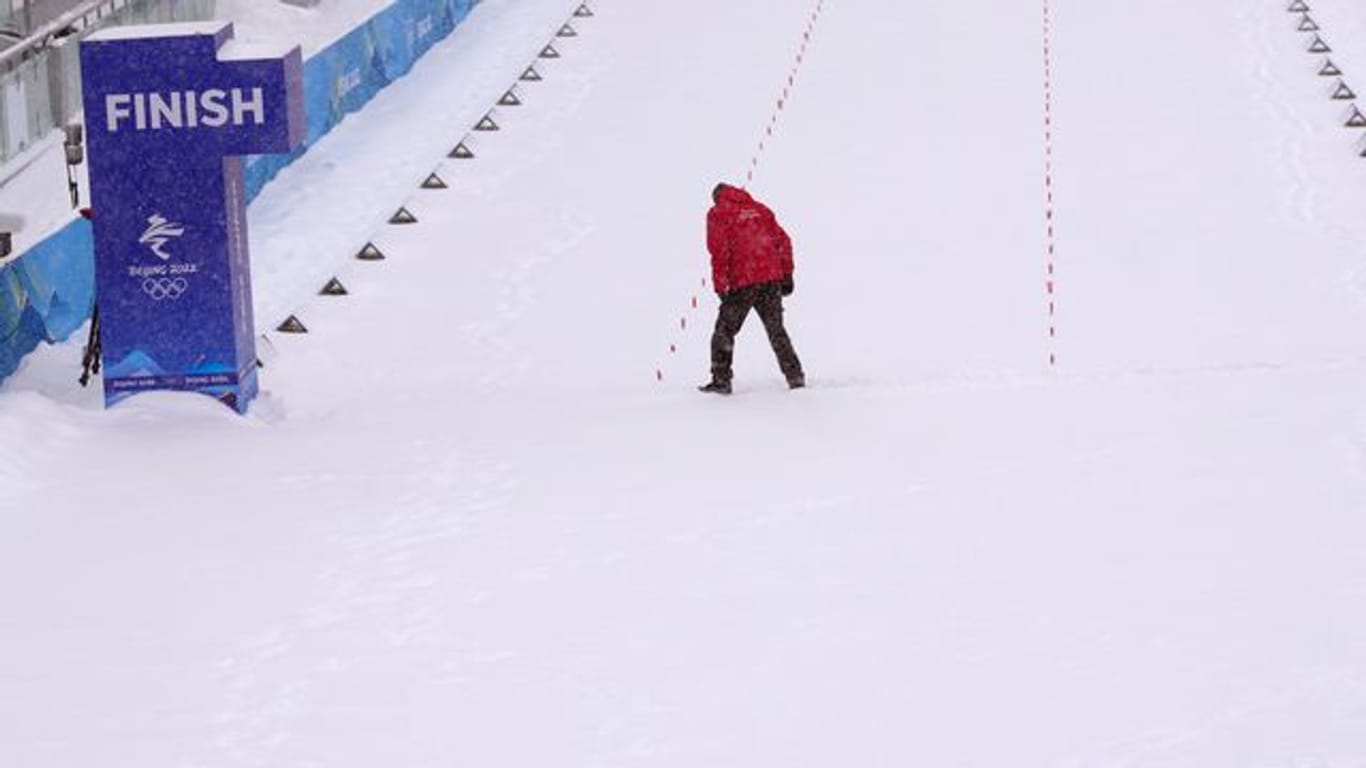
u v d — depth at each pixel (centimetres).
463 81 5391
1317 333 3478
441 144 4850
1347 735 1477
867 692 1636
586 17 5975
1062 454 2402
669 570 2000
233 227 2994
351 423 2834
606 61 5541
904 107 5066
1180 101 5031
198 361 2980
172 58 2917
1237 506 2122
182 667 1769
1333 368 2834
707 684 1673
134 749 1580
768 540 2091
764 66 5431
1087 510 2144
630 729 1580
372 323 3738
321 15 5812
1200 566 1920
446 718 1620
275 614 1911
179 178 2945
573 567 2023
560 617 1864
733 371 3356
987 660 1692
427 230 4281
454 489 2372
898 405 2734
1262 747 1466
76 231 3591
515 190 4547
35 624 1909
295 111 2992
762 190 4503
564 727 1591
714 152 4788
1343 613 1755
